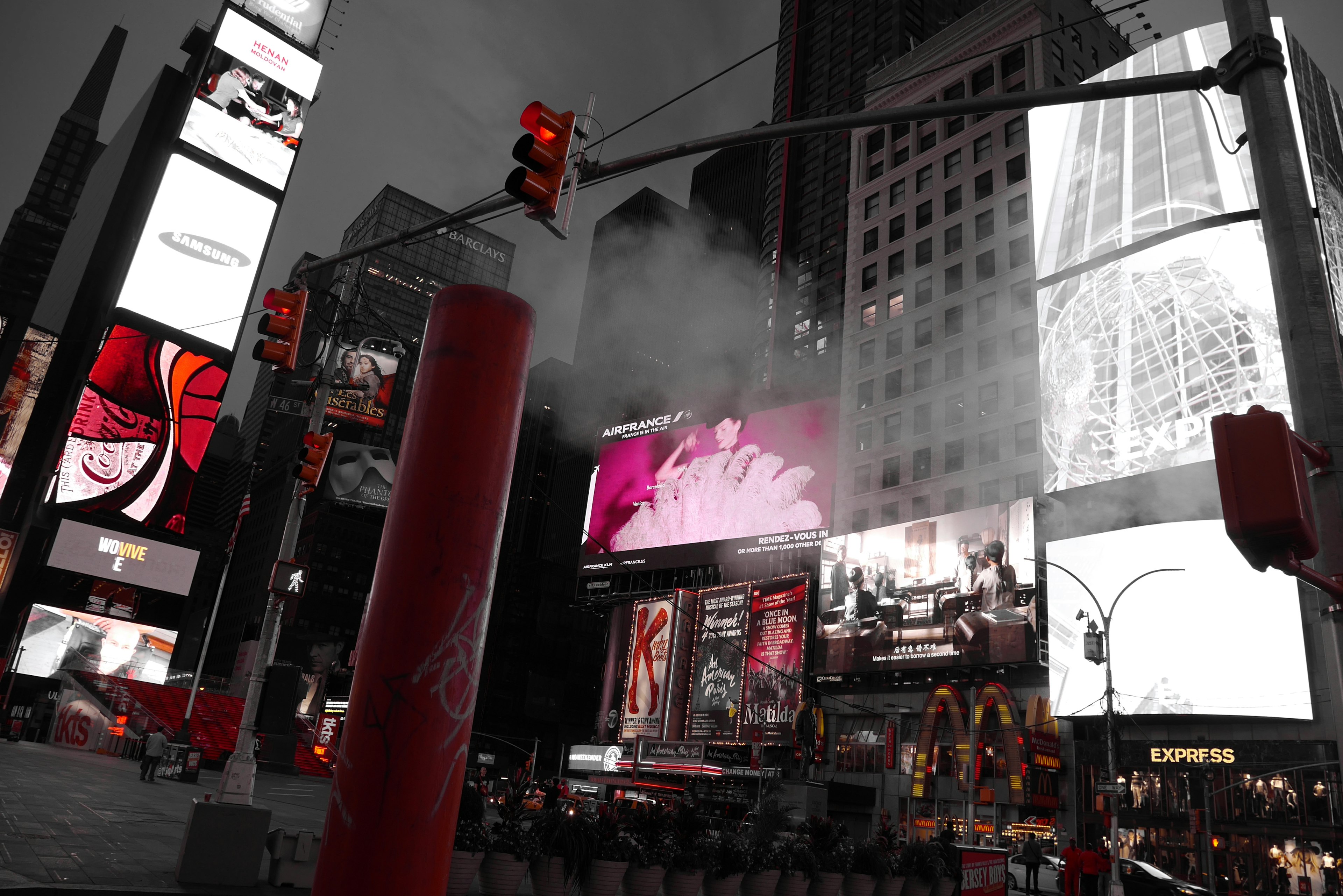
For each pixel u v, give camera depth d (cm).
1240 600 4369
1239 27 625
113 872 1102
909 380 6744
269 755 5628
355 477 2334
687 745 5894
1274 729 4247
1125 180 5581
